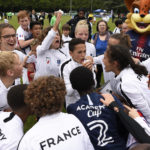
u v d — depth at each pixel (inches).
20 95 69.8
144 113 81.9
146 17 164.6
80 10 303.7
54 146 56.9
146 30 166.2
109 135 68.2
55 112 61.4
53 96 59.2
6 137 66.1
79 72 74.6
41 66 125.0
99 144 67.6
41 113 60.6
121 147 69.3
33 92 61.0
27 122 163.6
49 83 61.9
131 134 67.1
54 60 125.3
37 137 57.5
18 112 71.4
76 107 71.7
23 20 177.0
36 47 130.0
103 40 220.5
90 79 74.3
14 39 117.7
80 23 150.1
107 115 69.0
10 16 1534.2
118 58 83.3
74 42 103.4
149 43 170.9
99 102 71.6
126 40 115.4
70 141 59.0
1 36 114.7
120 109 68.6
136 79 81.4
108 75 118.7
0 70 84.0
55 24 113.7
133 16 172.2
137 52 175.0
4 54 85.8
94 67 129.6
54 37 115.6
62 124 60.7
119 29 287.3
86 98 72.6
